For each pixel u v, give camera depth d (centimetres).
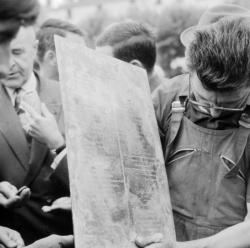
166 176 234
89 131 203
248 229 224
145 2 5972
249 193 240
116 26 358
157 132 239
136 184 214
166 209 226
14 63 253
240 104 229
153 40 357
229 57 217
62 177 241
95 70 219
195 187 238
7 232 225
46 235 240
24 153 242
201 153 237
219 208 237
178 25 3031
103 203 197
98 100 213
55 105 270
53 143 246
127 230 203
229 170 234
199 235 238
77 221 186
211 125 236
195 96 235
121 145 214
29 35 258
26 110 254
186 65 237
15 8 167
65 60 206
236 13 293
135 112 229
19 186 239
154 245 207
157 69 472
